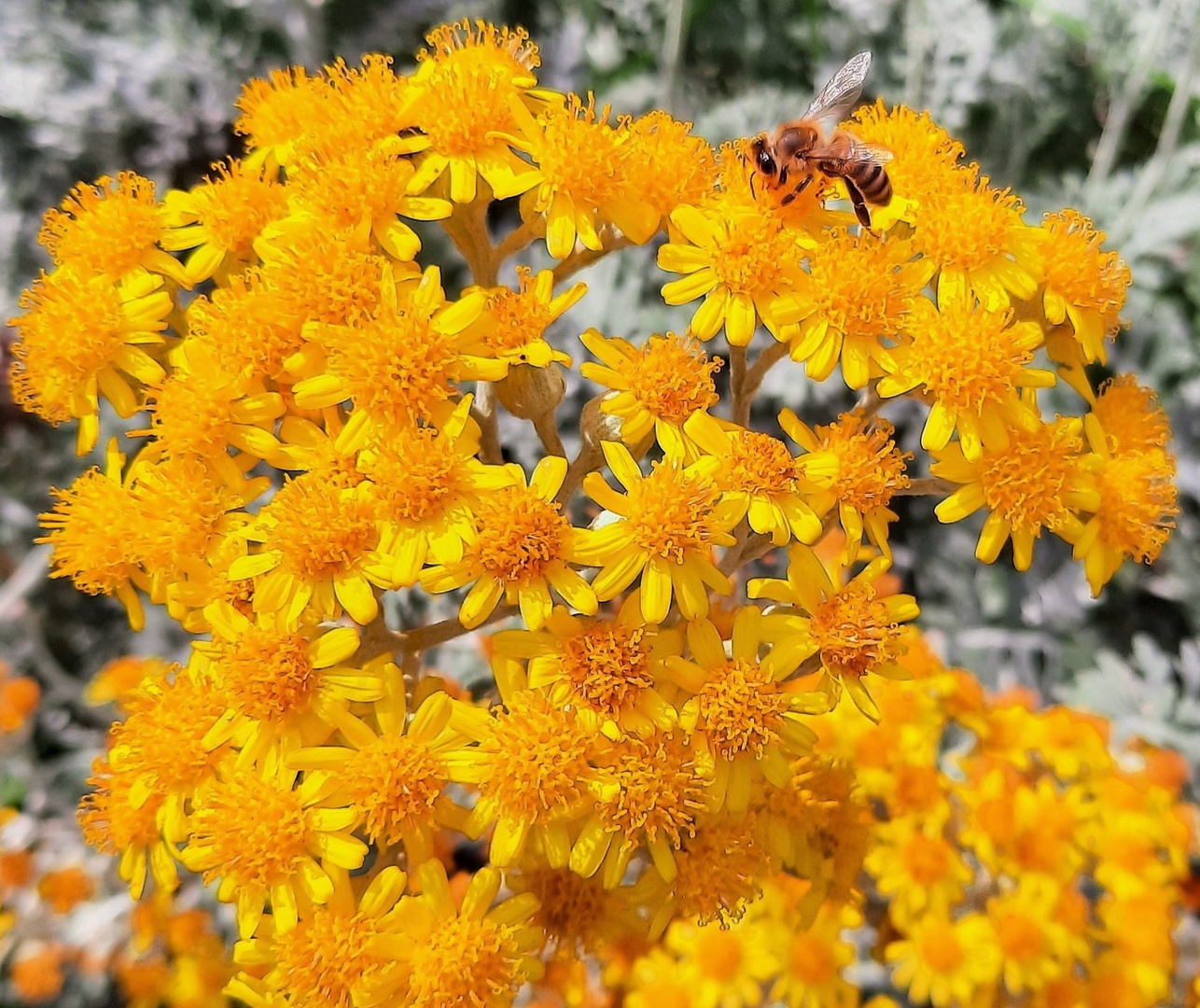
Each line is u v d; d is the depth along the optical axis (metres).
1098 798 0.13
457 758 0.09
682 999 0.13
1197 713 0.17
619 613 0.09
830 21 0.22
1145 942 0.12
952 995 0.12
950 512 0.09
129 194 0.11
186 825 0.09
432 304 0.09
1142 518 0.10
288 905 0.09
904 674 0.09
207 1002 0.15
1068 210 0.10
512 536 0.09
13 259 0.21
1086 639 0.18
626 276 0.18
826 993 0.12
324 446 0.09
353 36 0.22
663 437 0.09
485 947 0.09
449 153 0.10
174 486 0.09
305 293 0.09
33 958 0.15
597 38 0.22
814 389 0.18
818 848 0.11
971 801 0.12
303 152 0.10
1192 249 0.20
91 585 0.10
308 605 0.09
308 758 0.09
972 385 0.09
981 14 0.21
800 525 0.09
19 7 0.22
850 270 0.09
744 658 0.09
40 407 0.11
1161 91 0.22
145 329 0.10
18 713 0.16
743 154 0.10
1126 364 0.19
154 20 0.22
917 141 0.11
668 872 0.09
